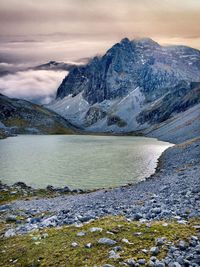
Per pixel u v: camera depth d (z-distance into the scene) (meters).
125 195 50.00
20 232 29.67
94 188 66.56
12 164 101.50
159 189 50.12
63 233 25.50
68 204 46.31
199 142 123.00
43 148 165.12
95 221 28.75
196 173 56.53
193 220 26.56
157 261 18.78
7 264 21.38
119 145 193.25
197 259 18.81
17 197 54.62
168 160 103.31
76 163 104.19
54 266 19.83
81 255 20.66
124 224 26.03
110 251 20.48
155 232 23.39
